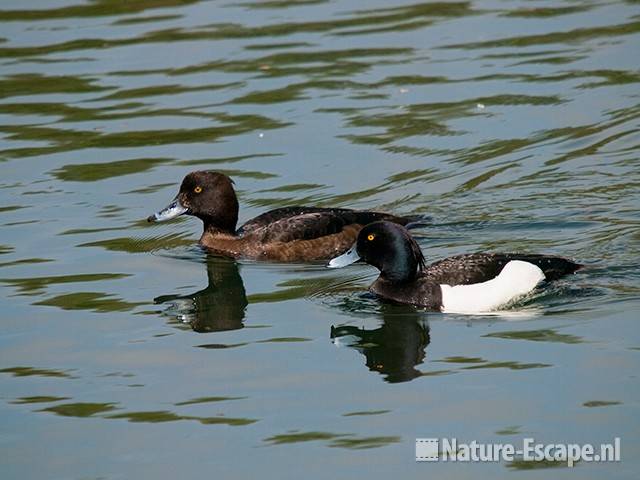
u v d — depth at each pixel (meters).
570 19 24.41
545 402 11.24
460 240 16.14
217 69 22.52
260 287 15.11
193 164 18.97
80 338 13.43
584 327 12.99
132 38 24.02
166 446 10.83
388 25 24.50
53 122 20.64
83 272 15.56
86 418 11.45
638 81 21.38
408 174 18.47
